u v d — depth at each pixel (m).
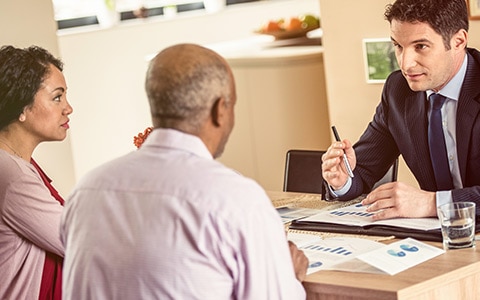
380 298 2.01
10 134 2.62
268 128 6.02
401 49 2.52
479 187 2.47
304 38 6.11
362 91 4.63
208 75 1.82
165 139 1.86
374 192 2.56
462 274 2.11
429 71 2.49
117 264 1.81
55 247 2.56
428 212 2.47
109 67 6.65
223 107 1.85
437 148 2.70
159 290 1.78
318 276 2.15
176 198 1.78
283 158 6.02
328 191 2.86
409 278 2.06
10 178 2.50
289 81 5.88
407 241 2.29
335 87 4.75
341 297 2.07
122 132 6.72
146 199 1.81
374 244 2.34
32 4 4.85
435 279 2.05
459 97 2.60
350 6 4.56
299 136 5.96
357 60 4.61
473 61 2.61
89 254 1.85
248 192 1.79
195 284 1.77
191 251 1.77
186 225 1.77
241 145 6.14
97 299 1.84
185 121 1.84
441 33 2.46
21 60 2.59
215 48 6.48
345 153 2.81
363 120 4.66
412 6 2.45
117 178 1.87
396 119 2.80
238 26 6.61
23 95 2.58
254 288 1.78
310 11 6.45
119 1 6.70
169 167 1.83
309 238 2.47
